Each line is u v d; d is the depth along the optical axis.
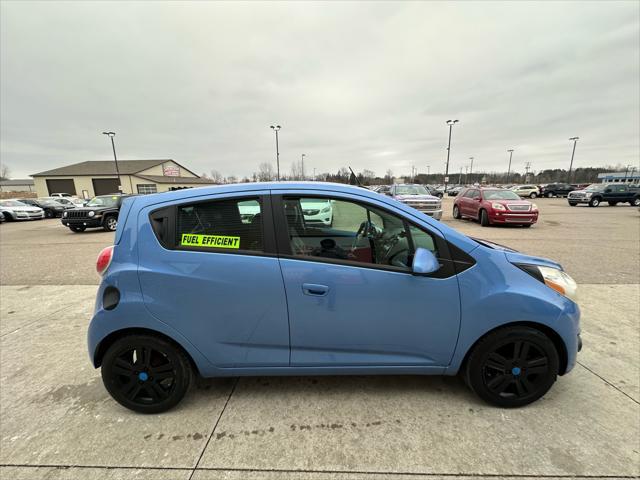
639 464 1.81
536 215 11.80
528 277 2.25
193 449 1.96
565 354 2.25
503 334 2.20
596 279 5.26
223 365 2.26
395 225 2.30
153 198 2.28
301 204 2.27
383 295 2.16
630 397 2.37
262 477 1.77
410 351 2.26
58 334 3.61
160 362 2.25
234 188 2.25
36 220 22.95
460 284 2.18
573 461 1.83
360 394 2.44
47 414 2.30
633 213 18.11
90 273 6.39
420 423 2.14
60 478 1.77
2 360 3.05
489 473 1.77
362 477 1.76
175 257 2.15
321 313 2.17
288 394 2.46
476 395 2.42
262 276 2.13
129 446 1.99
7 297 4.90
